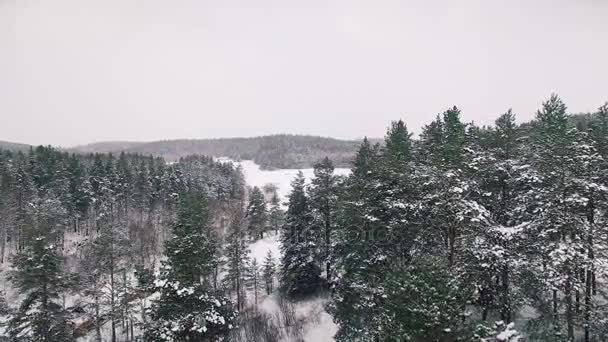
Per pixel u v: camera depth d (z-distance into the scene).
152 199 75.12
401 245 22.39
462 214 18.02
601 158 19.11
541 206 18.81
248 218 65.19
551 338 18.75
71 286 24.62
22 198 60.41
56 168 73.19
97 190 71.25
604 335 17.89
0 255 50.84
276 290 39.88
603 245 18.38
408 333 12.65
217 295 22.09
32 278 21.69
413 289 12.98
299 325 31.55
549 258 18.42
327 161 35.03
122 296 32.25
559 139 20.09
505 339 11.30
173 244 20.59
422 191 21.50
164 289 20.05
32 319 21.61
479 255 18.91
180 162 117.06
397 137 28.58
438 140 27.55
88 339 31.98
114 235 36.16
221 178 103.69
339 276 25.81
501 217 23.95
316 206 35.09
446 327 12.13
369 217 21.47
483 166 21.98
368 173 24.53
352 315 22.67
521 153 24.48
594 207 19.36
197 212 26.36
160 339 19.38
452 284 13.44
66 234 63.84
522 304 20.27
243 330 31.86
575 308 18.98
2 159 76.56
